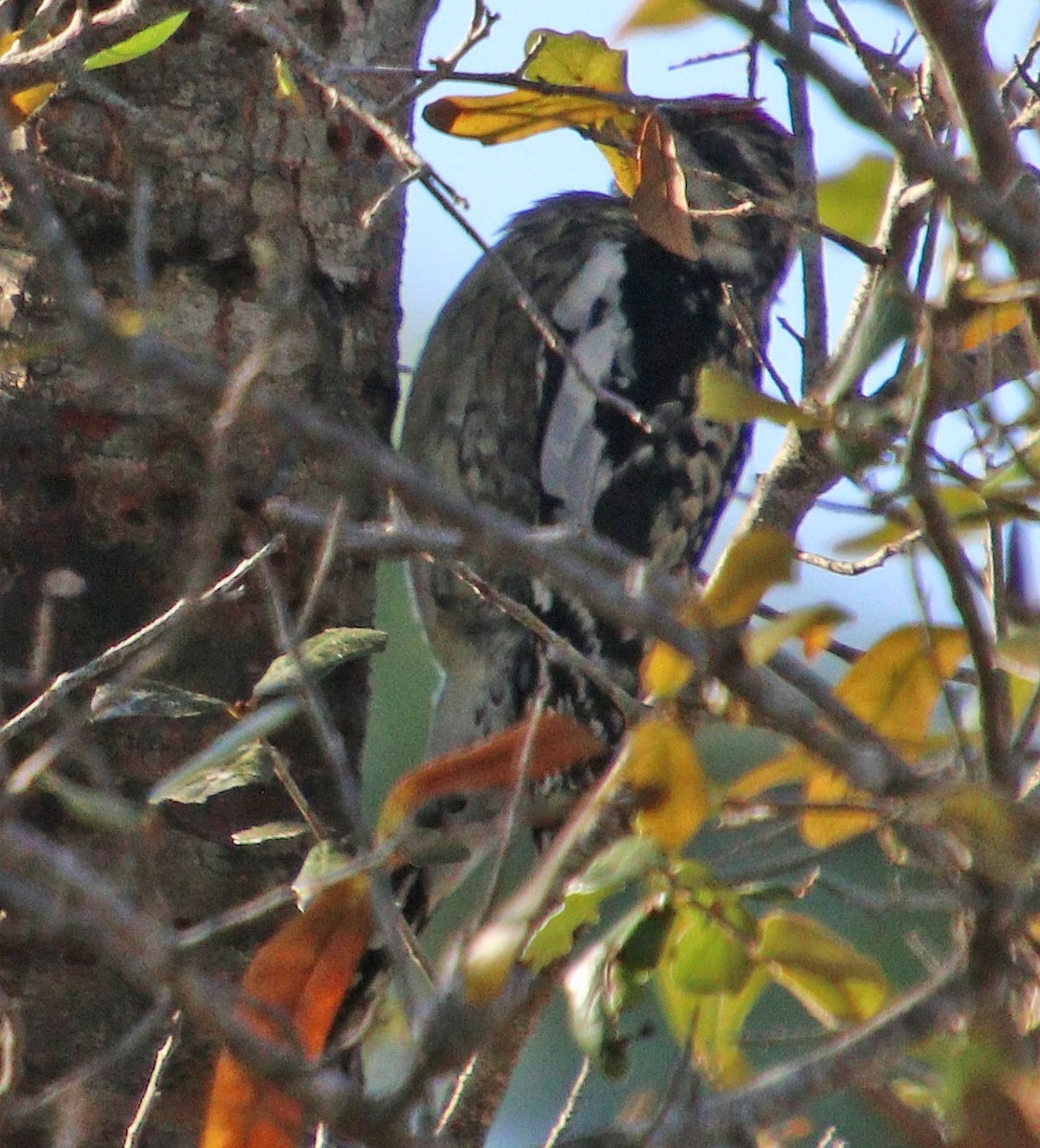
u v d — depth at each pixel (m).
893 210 4.97
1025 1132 3.79
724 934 4.52
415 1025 4.06
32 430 6.24
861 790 4.46
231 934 6.19
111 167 6.41
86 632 6.21
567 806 5.17
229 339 6.50
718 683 4.52
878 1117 4.55
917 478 4.00
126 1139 5.35
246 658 6.32
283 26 5.50
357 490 4.66
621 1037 4.48
